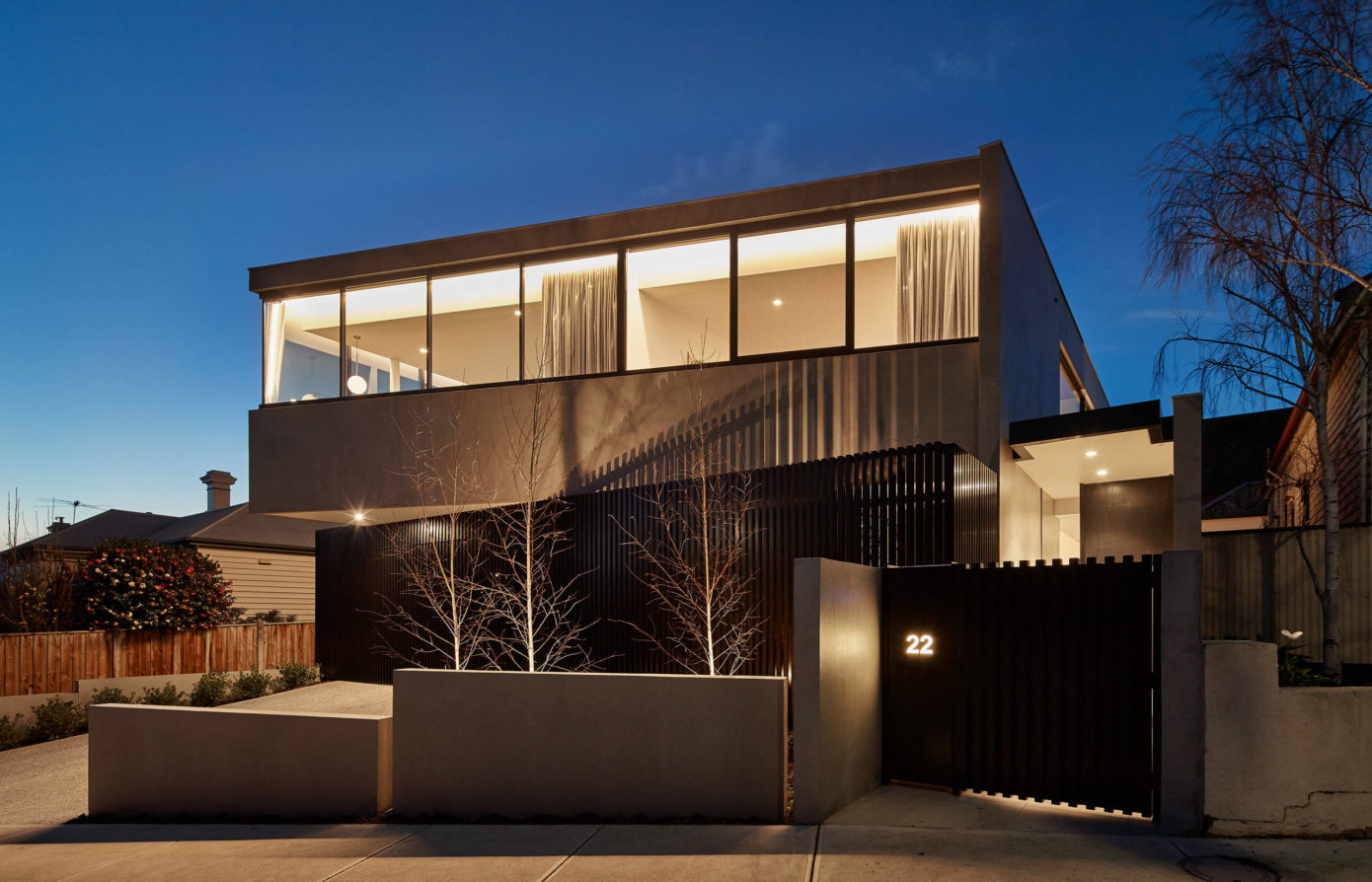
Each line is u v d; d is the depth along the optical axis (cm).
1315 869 460
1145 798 561
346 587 1424
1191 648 533
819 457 1114
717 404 1185
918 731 674
